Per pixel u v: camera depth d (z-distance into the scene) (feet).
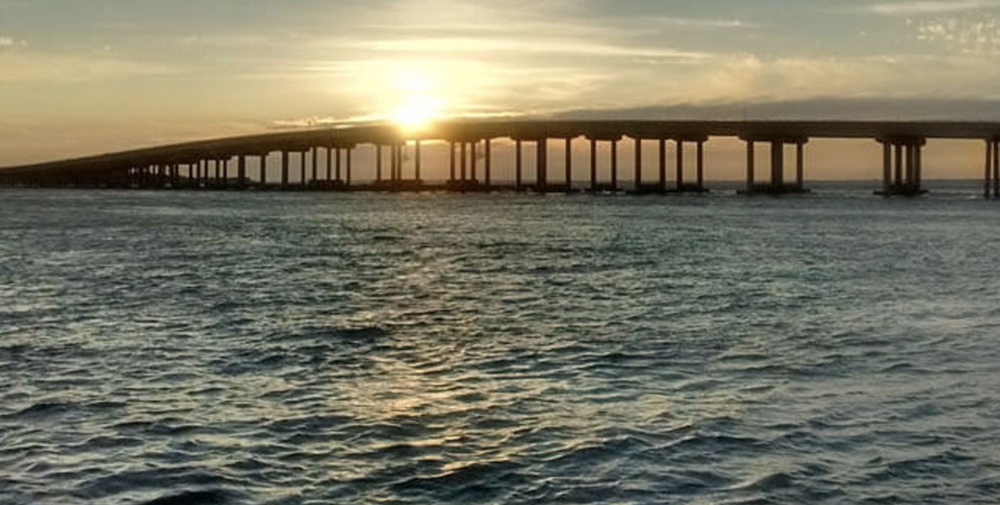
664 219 454.40
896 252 261.03
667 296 161.38
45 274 195.93
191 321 130.21
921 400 82.58
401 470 63.87
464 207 641.40
